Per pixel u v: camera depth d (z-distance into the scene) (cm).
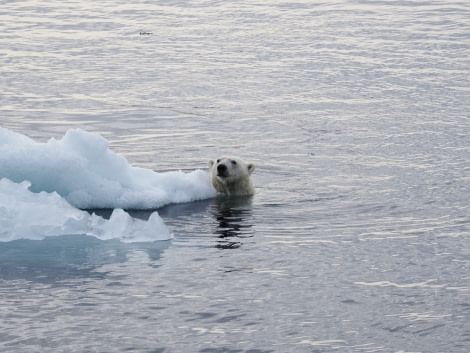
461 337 1478
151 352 1412
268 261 1873
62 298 1633
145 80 4350
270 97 3994
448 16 6119
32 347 1422
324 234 2094
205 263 1855
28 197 2141
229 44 5291
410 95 3991
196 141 3216
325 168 2844
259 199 2461
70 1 6981
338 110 3741
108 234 2052
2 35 5528
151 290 1683
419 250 1964
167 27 5866
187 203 2417
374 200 2434
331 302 1633
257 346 1437
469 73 4431
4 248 1941
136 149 3062
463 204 2386
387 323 1535
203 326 1515
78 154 2347
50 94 4000
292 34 5556
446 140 3209
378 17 6109
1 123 3419
